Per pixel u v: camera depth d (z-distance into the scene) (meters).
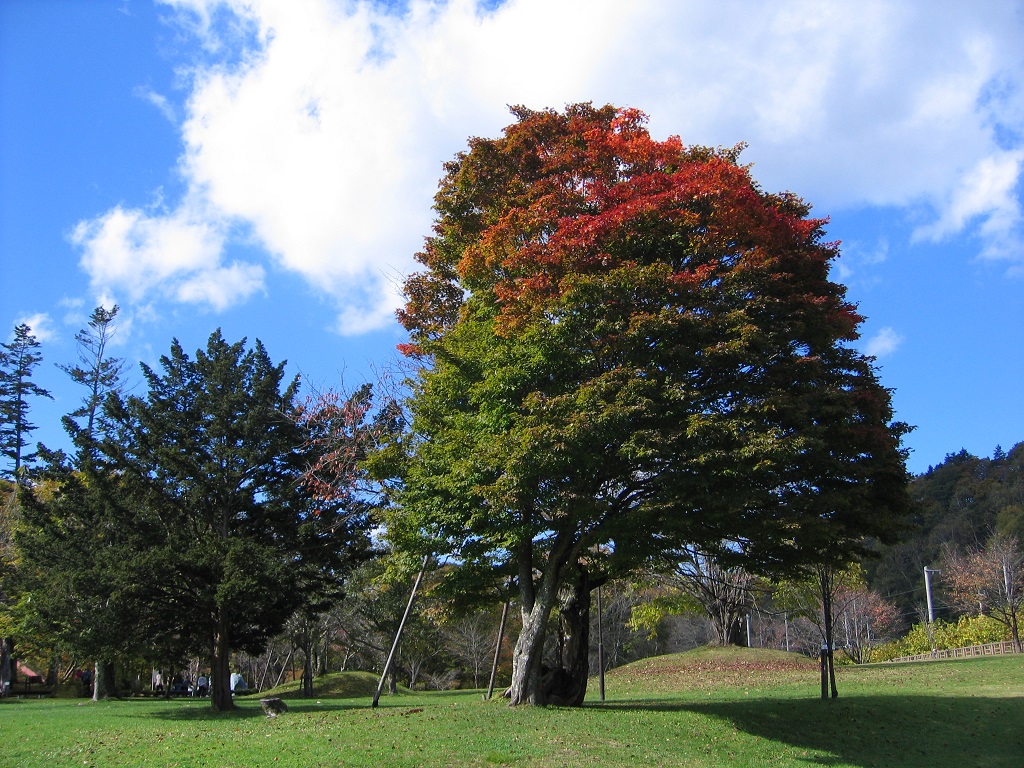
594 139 19.70
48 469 30.38
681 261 17.70
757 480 16.05
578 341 16.72
